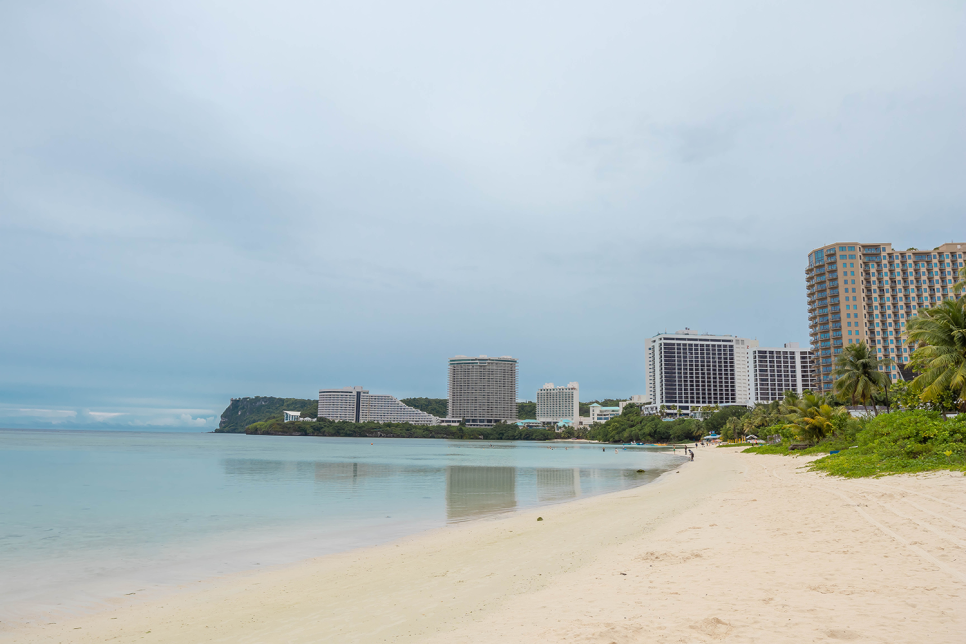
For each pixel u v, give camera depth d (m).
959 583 9.75
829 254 168.62
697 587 10.98
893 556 12.13
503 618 10.02
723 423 186.25
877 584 10.07
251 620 11.85
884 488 22.81
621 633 8.31
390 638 9.60
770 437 100.62
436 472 68.44
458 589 13.14
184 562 19.06
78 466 72.94
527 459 108.69
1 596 14.89
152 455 104.44
